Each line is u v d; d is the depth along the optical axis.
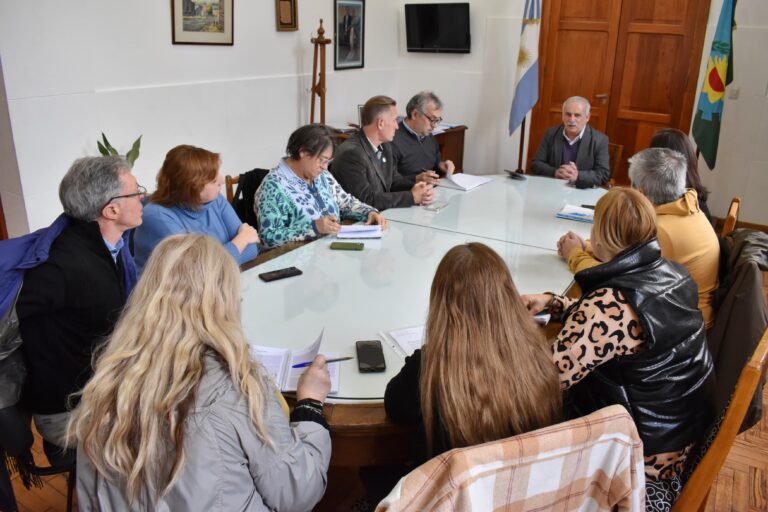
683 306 1.40
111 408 0.99
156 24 3.70
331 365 1.50
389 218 2.78
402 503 0.84
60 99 3.29
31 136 3.20
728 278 1.95
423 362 1.18
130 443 0.97
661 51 4.80
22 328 1.55
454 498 0.85
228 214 2.50
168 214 2.29
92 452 0.99
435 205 3.02
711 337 1.79
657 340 1.34
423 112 3.65
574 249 2.21
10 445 1.53
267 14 4.43
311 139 2.57
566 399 1.46
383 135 3.15
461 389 1.09
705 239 2.09
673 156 2.13
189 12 3.86
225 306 1.07
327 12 4.96
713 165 4.46
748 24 4.43
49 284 1.55
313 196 2.71
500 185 3.47
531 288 2.01
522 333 1.12
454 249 1.18
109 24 3.45
